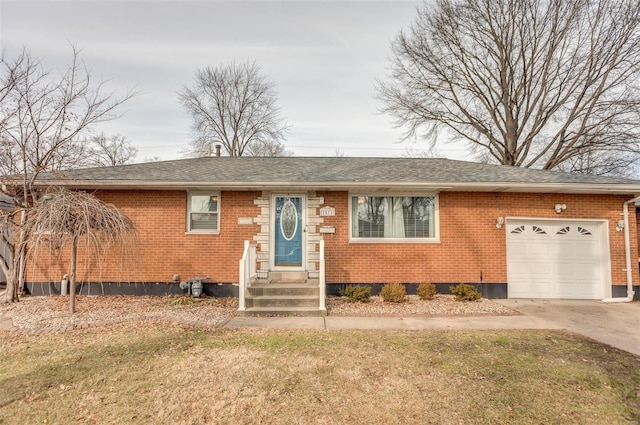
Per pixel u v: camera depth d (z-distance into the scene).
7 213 8.02
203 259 9.31
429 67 20.19
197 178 8.92
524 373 4.34
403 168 10.62
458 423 3.23
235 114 30.92
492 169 10.48
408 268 9.37
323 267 7.61
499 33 18.42
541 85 17.92
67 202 6.45
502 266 9.41
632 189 8.72
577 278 9.48
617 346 5.45
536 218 9.51
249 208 9.45
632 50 15.28
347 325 6.60
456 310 7.77
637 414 3.40
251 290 8.04
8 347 5.19
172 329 6.11
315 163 11.55
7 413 3.35
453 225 9.47
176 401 3.59
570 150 17.73
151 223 9.34
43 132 8.88
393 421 3.26
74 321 6.45
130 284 9.24
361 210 9.55
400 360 4.76
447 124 20.89
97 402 3.55
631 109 15.50
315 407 3.50
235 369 4.41
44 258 9.16
